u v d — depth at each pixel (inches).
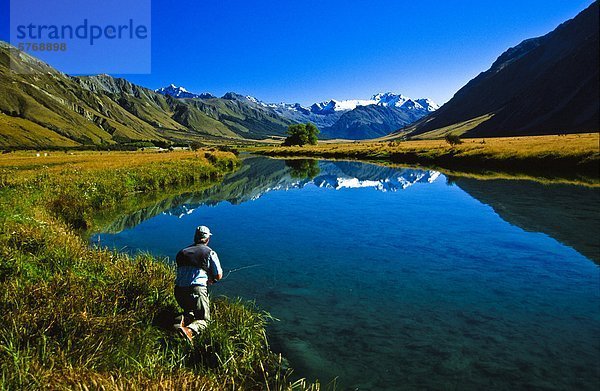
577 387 217.3
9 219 429.1
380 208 859.4
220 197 1076.5
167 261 441.7
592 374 229.6
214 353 228.4
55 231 439.8
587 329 286.7
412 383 222.7
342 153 3390.7
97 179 1040.2
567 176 1255.5
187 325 255.8
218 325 250.7
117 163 1701.5
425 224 678.5
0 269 285.1
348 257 486.3
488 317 310.0
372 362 245.0
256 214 805.9
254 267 446.6
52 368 172.2
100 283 292.2
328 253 505.4
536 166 1502.2
